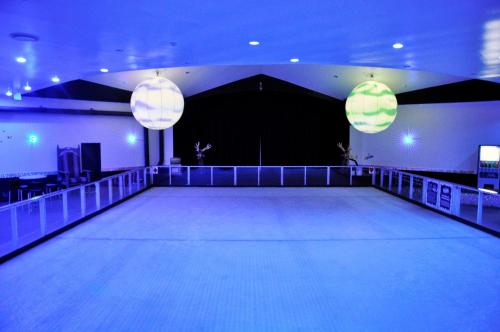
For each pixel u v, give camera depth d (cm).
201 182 1356
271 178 1440
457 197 805
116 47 539
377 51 589
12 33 459
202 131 1842
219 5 371
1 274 498
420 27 458
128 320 378
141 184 1309
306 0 362
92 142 1295
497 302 418
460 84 1138
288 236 684
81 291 446
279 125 1861
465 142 1240
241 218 827
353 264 539
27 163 1142
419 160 1364
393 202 1016
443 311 397
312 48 566
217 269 520
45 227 682
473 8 388
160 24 432
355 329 361
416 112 1367
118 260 555
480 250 600
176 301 421
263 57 634
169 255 579
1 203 1005
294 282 475
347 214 867
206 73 1290
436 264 538
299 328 362
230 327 364
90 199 1030
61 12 382
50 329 360
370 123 877
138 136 1441
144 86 788
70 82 1102
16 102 1092
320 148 1847
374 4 376
